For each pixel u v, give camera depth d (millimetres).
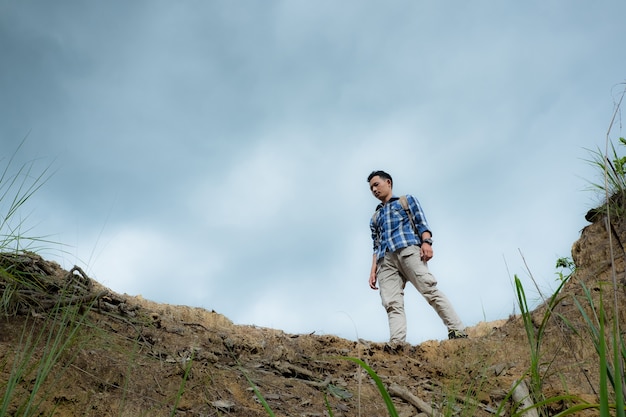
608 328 3682
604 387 1101
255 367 3197
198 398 2471
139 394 2330
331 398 2957
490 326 5656
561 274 5102
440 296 5289
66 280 2967
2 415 1721
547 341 3975
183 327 3535
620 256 4527
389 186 5879
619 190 4730
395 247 5480
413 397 2953
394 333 5473
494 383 3223
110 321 3049
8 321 2514
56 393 2061
